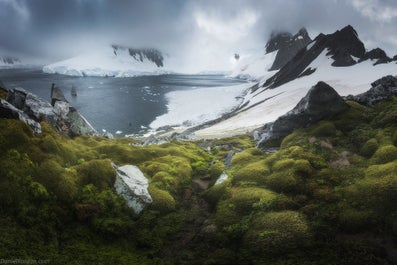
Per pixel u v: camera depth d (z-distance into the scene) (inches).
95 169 819.4
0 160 708.0
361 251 577.6
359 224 628.1
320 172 808.3
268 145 1155.9
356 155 865.5
